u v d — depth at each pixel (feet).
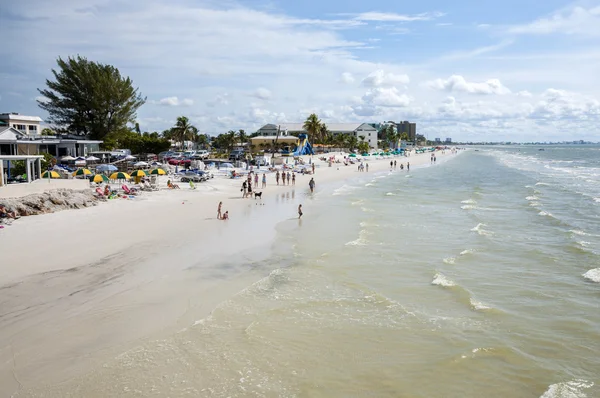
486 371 37.17
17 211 91.40
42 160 165.99
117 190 131.85
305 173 241.55
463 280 60.95
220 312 47.88
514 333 44.24
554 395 33.78
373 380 35.70
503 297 54.49
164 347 39.73
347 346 41.22
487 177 243.40
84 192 113.50
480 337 43.32
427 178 236.43
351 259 70.33
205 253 70.79
